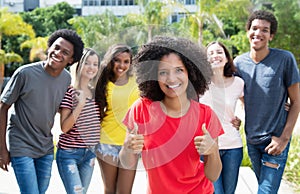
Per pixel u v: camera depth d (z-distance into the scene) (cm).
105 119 243
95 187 505
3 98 303
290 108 338
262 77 338
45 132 313
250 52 352
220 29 1261
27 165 302
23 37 2933
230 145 342
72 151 323
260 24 336
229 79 342
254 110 343
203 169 238
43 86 304
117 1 3070
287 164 616
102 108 246
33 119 305
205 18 1466
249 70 345
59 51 298
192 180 233
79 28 2220
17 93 304
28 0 4122
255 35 338
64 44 298
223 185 350
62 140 327
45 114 307
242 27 2364
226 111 338
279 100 334
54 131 797
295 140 701
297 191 521
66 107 313
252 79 342
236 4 2145
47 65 307
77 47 301
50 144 320
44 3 3944
